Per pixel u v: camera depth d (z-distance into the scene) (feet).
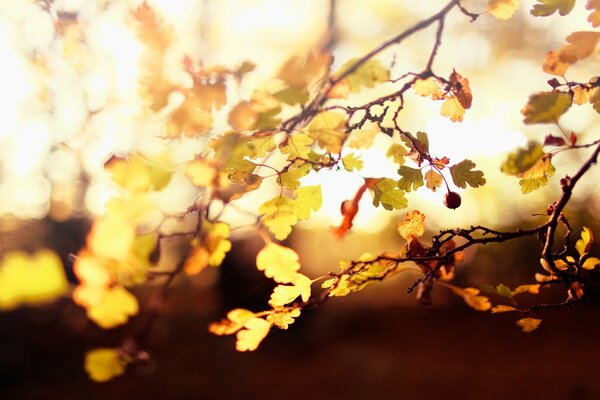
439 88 4.58
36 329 28.40
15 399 25.72
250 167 4.01
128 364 3.27
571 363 30.73
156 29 3.38
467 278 42.50
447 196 4.56
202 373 29.09
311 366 32.96
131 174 3.04
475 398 27.45
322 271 39.27
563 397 26.45
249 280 34.04
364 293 50.96
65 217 33.78
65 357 28.32
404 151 4.73
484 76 23.22
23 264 2.36
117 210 2.88
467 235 4.64
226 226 3.57
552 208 5.04
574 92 4.35
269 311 4.29
